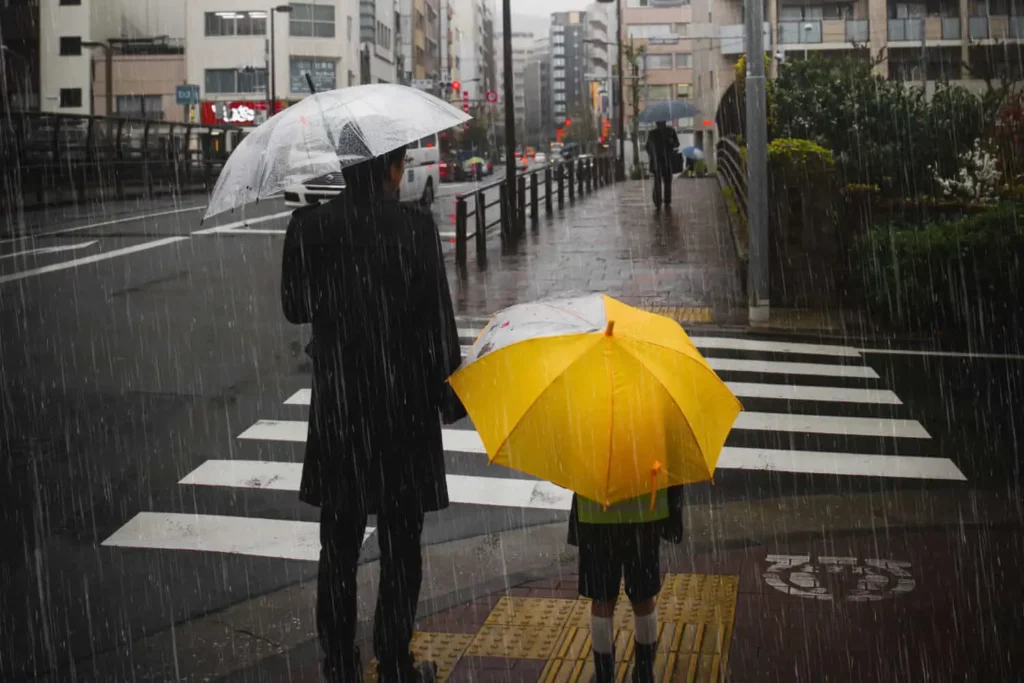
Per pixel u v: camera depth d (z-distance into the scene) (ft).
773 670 14.79
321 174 12.93
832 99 75.87
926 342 41.98
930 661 15.05
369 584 18.95
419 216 13.73
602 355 11.35
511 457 11.42
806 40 170.81
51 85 239.50
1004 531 20.93
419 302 13.61
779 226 48.14
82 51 239.09
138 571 19.61
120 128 115.55
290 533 21.57
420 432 13.79
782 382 35.22
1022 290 42.39
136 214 89.66
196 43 236.22
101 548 20.75
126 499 23.54
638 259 61.05
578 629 16.30
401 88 14.44
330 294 13.60
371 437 13.61
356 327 13.53
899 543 20.20
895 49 168.96
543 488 24.54
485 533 21.62
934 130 71.82
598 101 371.97
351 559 14.17
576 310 12.21
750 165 44.47
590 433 11.14
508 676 14.83
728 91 100.12
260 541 21.13
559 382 11.28
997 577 18.28
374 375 13.58
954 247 43.09
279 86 235.81
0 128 90.38
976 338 42.65
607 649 13.29
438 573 19.30
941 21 168.04
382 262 13.46
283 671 15.51
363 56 255.50
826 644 15.60
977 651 15.34
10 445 27.37
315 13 237.25
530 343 11.69
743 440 28.45
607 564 12.96
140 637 16.83
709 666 14.92
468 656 15.48
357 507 13.69
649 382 11.28
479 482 25.00
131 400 31.89
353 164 13.14
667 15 330.13
